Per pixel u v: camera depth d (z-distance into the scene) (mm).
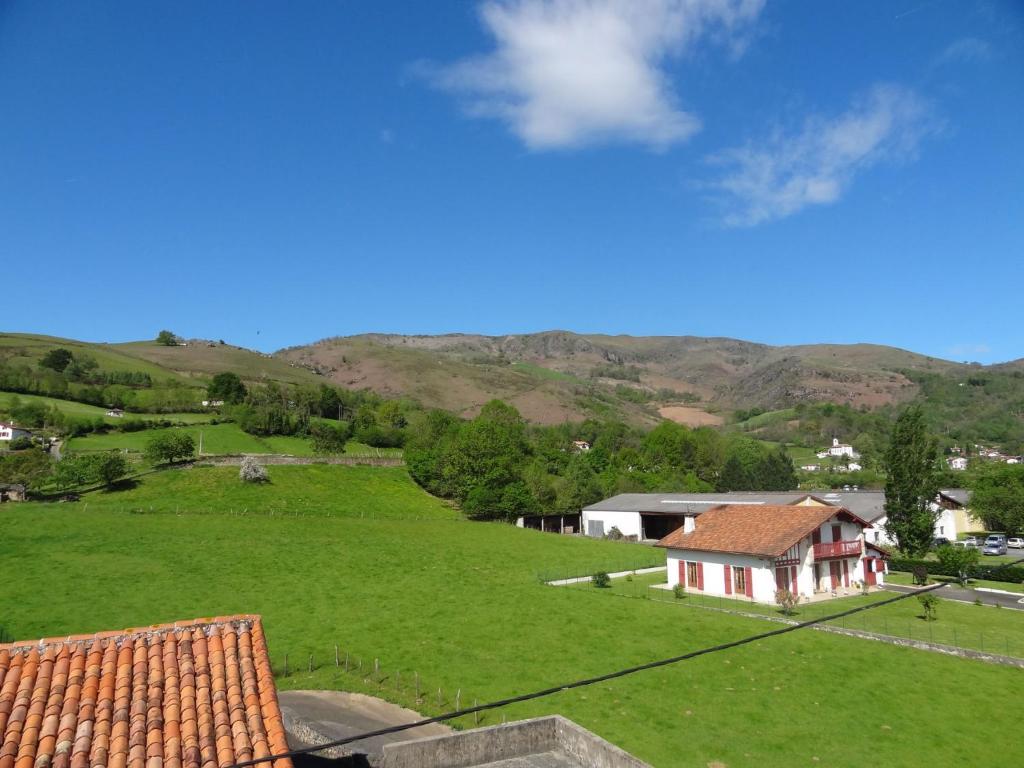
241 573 50938
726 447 150000
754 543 48781
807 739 26156
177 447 84188
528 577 57125
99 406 115938
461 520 86438
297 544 61531
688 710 28797
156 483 77750
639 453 144000
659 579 58125
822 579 51094
